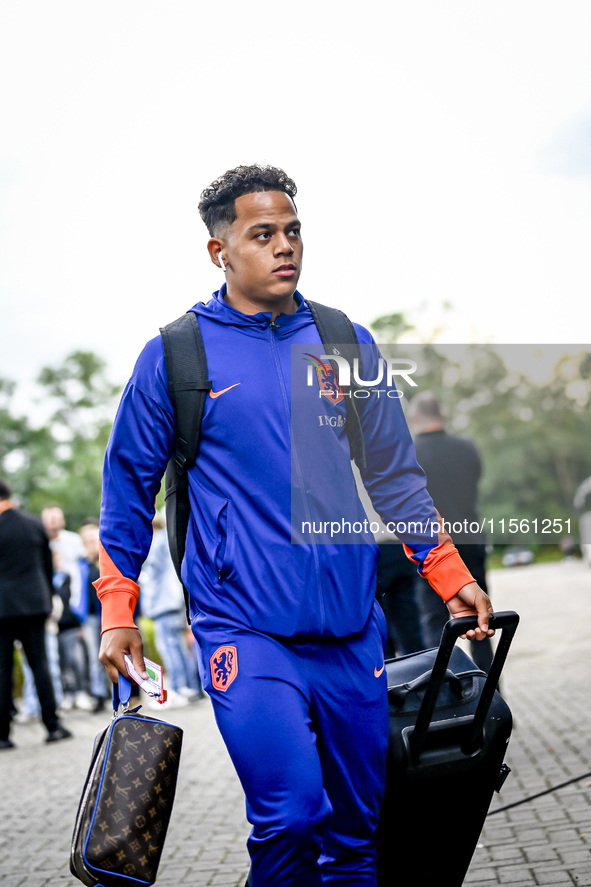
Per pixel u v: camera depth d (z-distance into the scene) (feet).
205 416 7.75
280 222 7.92
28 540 26.09
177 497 7.93
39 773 21.44
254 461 7.67
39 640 26.55
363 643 7.77
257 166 8.05
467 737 7.98
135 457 7.89
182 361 7.80
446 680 8.07
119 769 7.19
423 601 15.88
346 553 7.72
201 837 14.61
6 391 242.37
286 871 7.02
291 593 7.50
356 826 7.81
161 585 32.99
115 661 7.67
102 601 7.86
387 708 7.83
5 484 26.58
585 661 31.19
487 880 11.15
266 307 8.03
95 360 245.24
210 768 20.48
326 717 7.63
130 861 7.02
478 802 8.15
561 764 16.69
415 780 7.83
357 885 7.84
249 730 7.20
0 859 14.07
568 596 62.95
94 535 33.37
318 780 7.13
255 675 7.31
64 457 240.12
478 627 7.72
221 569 7.59
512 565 151.23
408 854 8.22
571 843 12.22
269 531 7.59
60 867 13.38
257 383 7.76
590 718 20.92
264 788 7.11
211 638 7.56
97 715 32.96
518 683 28.07
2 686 26.04
